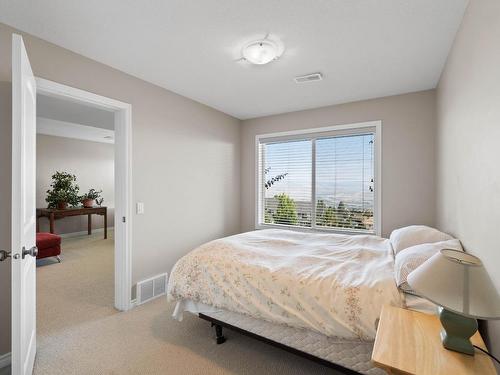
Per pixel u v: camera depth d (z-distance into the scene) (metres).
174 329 2.23
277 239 2.60
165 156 2.97
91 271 3.75
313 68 2.44
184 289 1.99
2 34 1.78
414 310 1.36
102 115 3.68
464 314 0.89
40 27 1.84
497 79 1.10
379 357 1.01
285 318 1.60
